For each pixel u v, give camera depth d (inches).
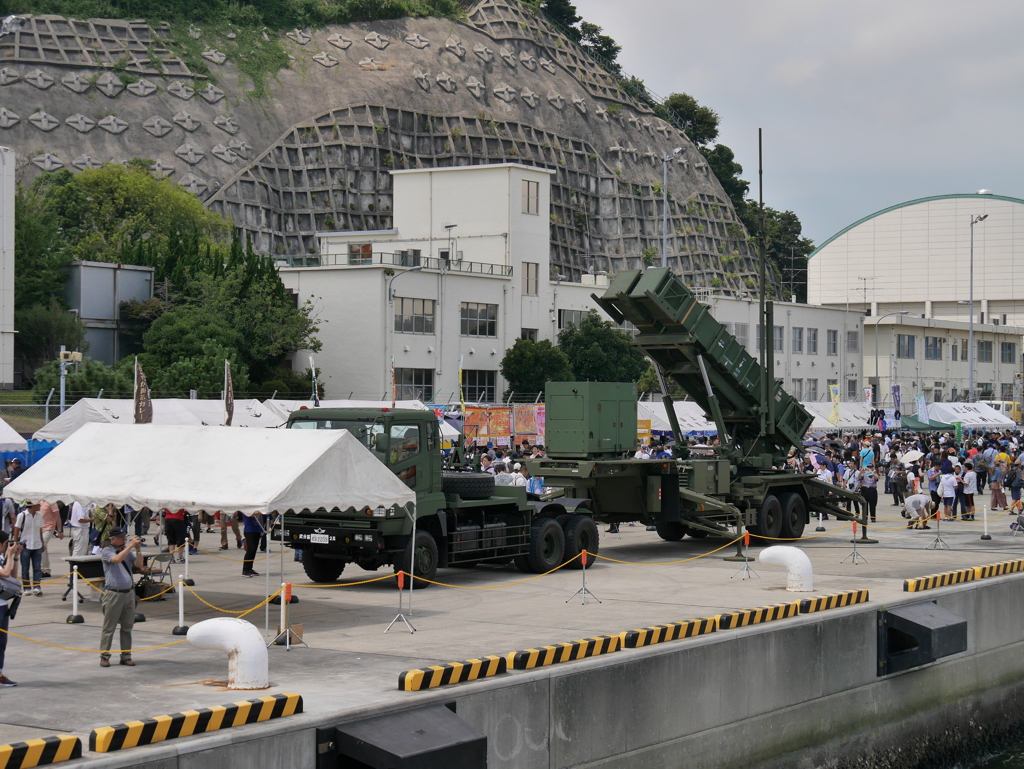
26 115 4515.3
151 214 3937.0
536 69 5777.6
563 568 910.4
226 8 5438.0
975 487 1435.8
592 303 2962.6
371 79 5403.5
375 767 394.9
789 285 6318.9
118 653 550.0
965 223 4857.3
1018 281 4766.2
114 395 1784.0
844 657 658.2
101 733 353.4
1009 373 4274.1
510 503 854.5
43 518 836.6
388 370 2407.7
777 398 1141.1
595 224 5310.0
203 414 1371.8
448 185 2839.6
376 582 830.5
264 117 5044.3
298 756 393.4
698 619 584.7
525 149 5157.5
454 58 5600.4
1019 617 841.5
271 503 573.0
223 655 548.7
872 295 5034.5
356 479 623.5
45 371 1811.0
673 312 1024.9
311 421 774.5
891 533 1242.0
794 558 766.5
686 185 5807.1
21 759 332.2
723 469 1050.1
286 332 2281.0
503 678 470.6
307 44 5526.6
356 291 2426.2
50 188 3772.1
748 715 585.9
